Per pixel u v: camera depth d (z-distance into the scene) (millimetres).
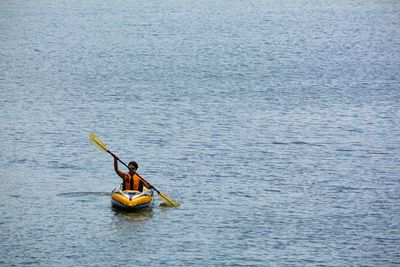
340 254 52656
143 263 50562
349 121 91125
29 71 127625
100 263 50531
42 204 61469
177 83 115750
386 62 139875
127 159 74750
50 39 170250
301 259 51656
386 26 197875
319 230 56750
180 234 55594
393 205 62375
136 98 104125
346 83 116625
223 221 58156
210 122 89875
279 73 126250
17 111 95375
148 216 59156
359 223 58281
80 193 64438
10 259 50938
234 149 78375
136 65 135750
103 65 135500
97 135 83625
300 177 69562
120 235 55281
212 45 162500
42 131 85250
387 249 53656
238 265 50500
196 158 75125
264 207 61406
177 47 159625
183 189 65688
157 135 83750
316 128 87562
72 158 74938
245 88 111875
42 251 52344
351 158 76062
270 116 93188
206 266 50219
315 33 183250
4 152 76562
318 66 134750
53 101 101688
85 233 55594
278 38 174000
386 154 77625
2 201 62000
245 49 156625
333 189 66250
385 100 103500
